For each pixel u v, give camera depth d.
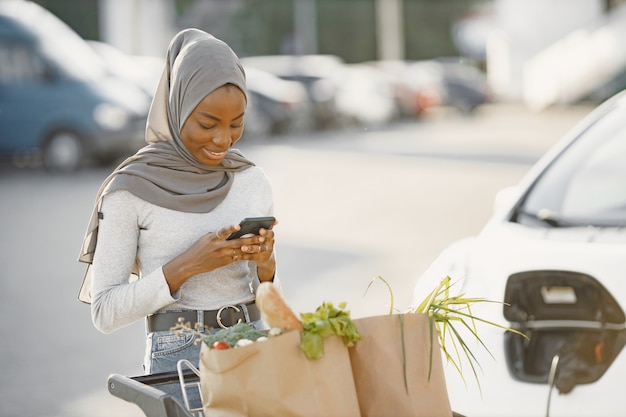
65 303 9.21
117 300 3.32
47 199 15.84
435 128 32.03
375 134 29.62
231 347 2.82
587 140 5.53
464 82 39.25
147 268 3.44
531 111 38.72
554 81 38.34
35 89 18.62
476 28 61.03
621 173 5.23
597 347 4.15
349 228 12.76
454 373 4.30
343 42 61.16
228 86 3.35
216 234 3.28
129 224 3.39
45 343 7.90
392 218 13.45
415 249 11.10
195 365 3.41
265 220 3.33
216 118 3.34
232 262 3.37
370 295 8.86
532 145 23.81
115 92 18.83
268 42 57.97
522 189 5.31
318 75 30.84
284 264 10.46
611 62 37.28
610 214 4.93
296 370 2.76
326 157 22.11
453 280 4.68
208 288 3.46
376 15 60.97
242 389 2.74
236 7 56.91
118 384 3.12
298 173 19.22
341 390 2.81
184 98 3.35
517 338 4.29
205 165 3.47
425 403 2.96
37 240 12.38
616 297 4.24
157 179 3.41
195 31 3.47
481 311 4.45
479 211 13.79
